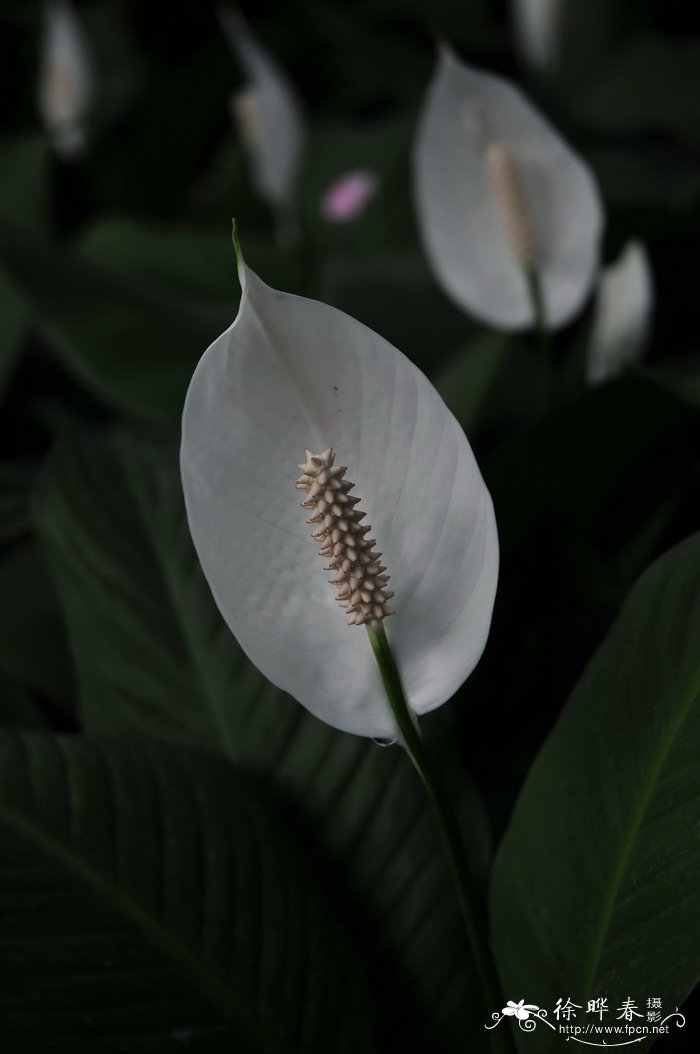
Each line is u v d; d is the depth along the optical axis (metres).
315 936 0.98
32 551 1.35
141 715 1.08
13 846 0.96
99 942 0.95
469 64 2.62
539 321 1.20
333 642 0.90
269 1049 0.95
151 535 1.13
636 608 0.96
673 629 0.94
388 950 1.00
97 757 1.00
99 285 1.30
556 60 2.25
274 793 1.03
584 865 0.94
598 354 1.28
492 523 0.88
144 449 1.18
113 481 1.16
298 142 1.67
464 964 0.99
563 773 0.96
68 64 2.22
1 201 1.69
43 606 1.28
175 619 1.10
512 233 1.18
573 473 1.12
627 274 1.26
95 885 0.96
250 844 0.99
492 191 1.20
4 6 2.42
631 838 0.94
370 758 1.03
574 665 1.14
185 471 0.88
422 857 1.01
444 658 0.89
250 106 1.63
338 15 2.68
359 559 0.88
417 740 0.89
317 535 0.88
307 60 2.78
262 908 0.97
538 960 0.95
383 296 1.41
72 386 1.89
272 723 1.05
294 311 0.87
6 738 0.99
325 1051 0.96
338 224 1.68
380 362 0.88
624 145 2.12
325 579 0.89
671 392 1.07
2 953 0.94
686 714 0.93
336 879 1.01
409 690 0.90
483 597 0.88
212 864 0.98
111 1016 0.94
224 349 0.87
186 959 0.96
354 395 0.88
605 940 0.93
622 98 2.01
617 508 1.17
